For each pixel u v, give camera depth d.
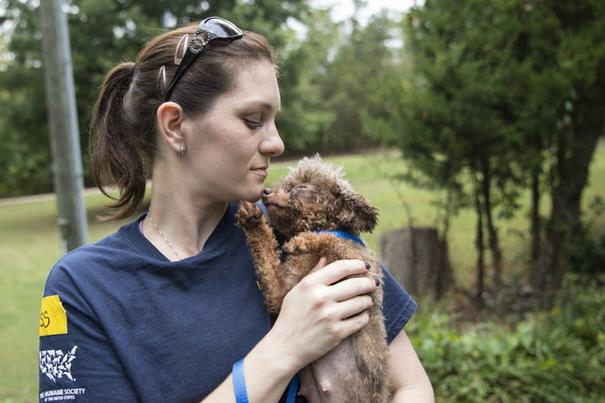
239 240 1.78
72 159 4.75
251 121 1.64
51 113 4.73
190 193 1.70
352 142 25.53
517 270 7.63
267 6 17.73
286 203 1.90
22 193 28.20
